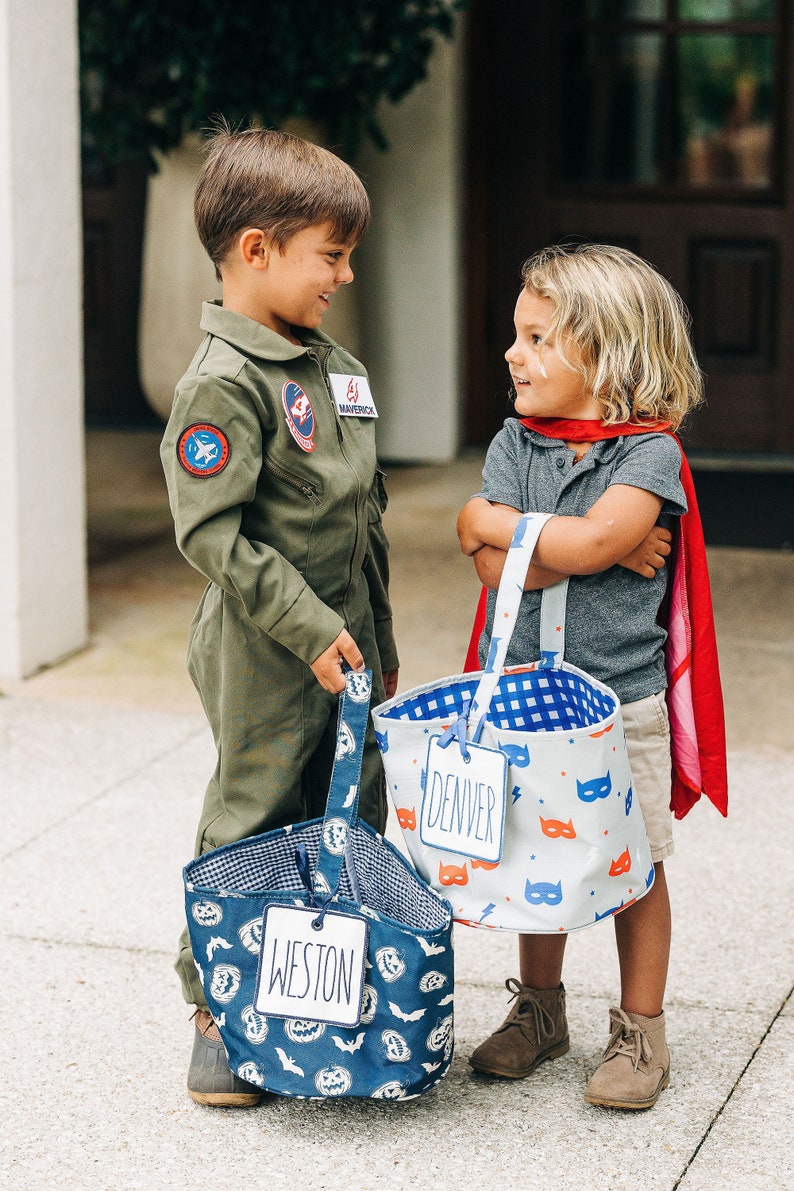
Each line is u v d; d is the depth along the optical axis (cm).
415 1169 219
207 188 222
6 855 326
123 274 741
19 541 425
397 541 576
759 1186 214
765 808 349
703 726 237
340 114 610
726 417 682
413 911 225
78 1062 249
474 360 704
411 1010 215
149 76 689
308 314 223
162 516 622
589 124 670
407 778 219
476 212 686
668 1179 216
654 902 234
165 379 657
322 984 215
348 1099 238
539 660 228
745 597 506
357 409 234
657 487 217
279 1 568
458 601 505
